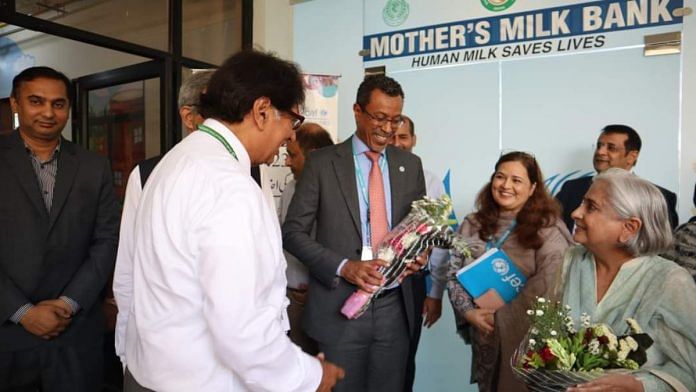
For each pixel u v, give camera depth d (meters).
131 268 1.24
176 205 0.93
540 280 1.81
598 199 1.33
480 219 2.16
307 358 1.03
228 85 1.02
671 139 2.75
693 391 1.21
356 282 1.73
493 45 3.20
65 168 1.91
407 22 3.48
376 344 1.93
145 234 0.98
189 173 0.94
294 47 3.92
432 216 1.77
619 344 1.17
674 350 1.23
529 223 1.96
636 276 1.32
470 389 3.21
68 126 4.15
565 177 3.01
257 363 0.90
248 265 0.89
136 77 3.55
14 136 1.87
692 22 2.69
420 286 2.24
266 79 1.03
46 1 2.74
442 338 3.28
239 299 0.87
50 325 1.79
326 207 1.90
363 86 1.90
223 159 0.97
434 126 3.41
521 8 3.10
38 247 1.81
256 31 3.89
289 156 2.59
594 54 2.92
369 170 1.97
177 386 0.96
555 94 3.03
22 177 1.82
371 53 3.62
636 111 2.83
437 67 3.38
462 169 3.33
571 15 2.97
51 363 1.85
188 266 0.92
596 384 1.14
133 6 3.19
